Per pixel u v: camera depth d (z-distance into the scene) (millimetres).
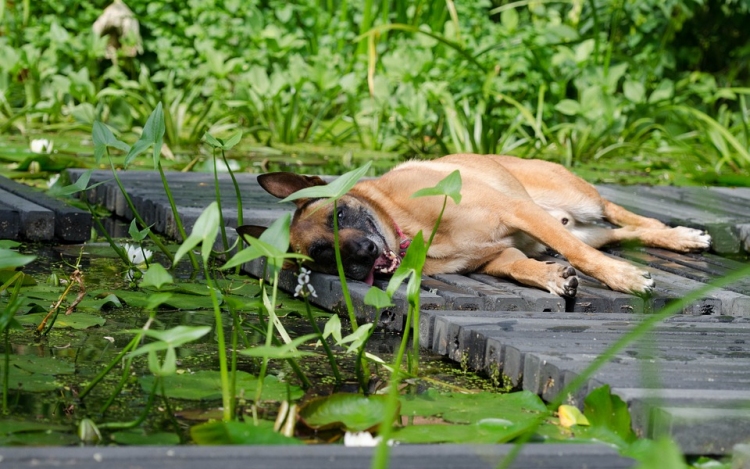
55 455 2596
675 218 6910
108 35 13992
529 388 3762
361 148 11766
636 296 4949
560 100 12695
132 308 4824
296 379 3812
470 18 14477
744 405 3195
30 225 6383
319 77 12234
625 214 6660
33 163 8672
